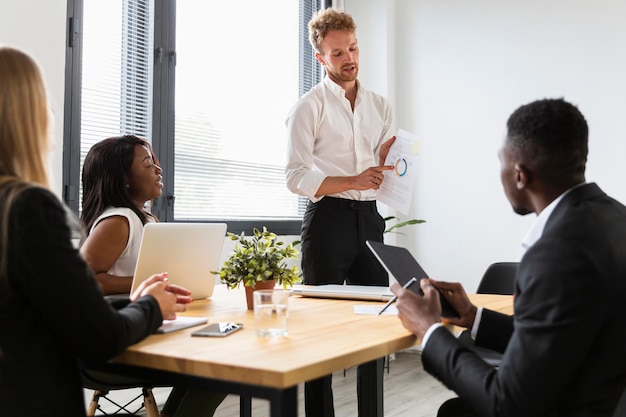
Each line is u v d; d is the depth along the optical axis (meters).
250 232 4.27
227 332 1.38
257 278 1.73
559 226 1.09
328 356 1.15
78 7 3.20
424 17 4.98
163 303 1.39
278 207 4.67
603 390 1.08
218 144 4.16
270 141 4.61
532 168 1.19
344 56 2.70
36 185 1.10
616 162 4.15
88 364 1.30
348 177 2.52
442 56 4.89
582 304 1.03
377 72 5.04
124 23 3.53
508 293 2.75
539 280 1.07
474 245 4.69
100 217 2.12
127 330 1.19
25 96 1.13
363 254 2.73
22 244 1.05
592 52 4.27
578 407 1.08
